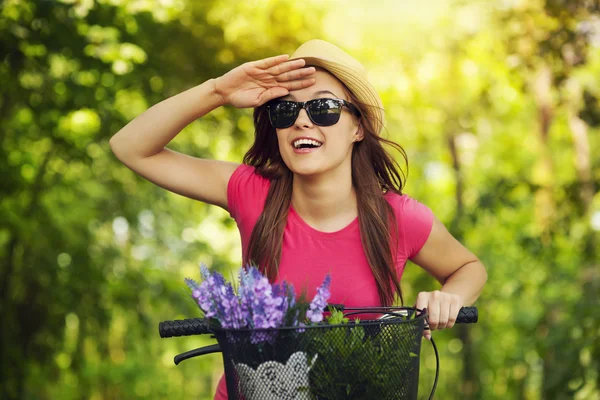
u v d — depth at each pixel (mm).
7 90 10594
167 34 10180
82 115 12969
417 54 15672
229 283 2744
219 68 10359
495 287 19500
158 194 15352
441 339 18656
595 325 10078
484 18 14133
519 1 10430
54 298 13031
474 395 18828
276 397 2648
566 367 10172
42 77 10758
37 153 13391
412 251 3701
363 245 3539
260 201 3676
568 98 10375
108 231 15789
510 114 19828
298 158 3414
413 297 16984
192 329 2996
